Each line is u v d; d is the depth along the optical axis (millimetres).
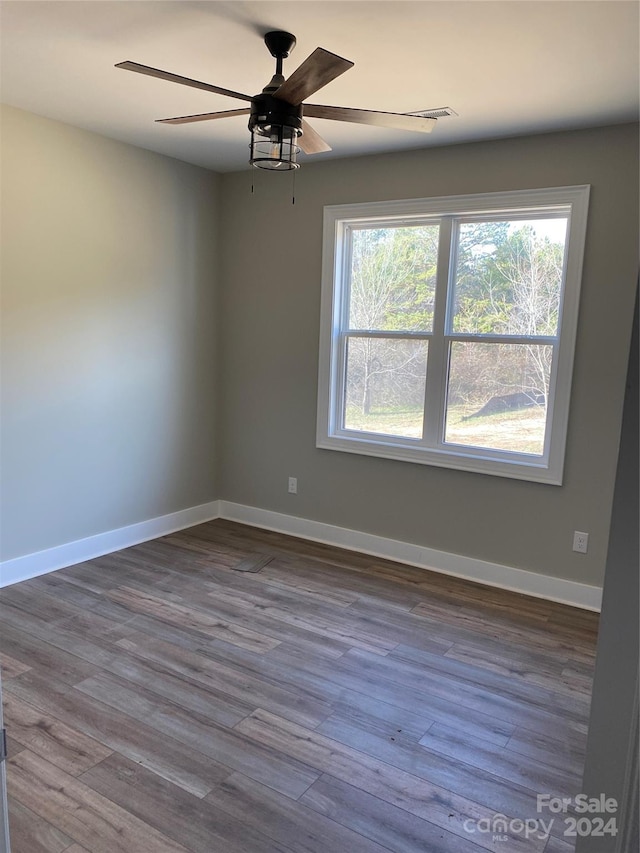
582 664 2953
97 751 2246
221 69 2762
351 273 4301
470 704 2611
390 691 2684
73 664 2803
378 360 4246
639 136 3215
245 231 4633
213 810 1994
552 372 3617
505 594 3734
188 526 4812
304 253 4371
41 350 3660
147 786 2086
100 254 3912
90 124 3615
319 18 2242
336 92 2906
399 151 3898
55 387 3762
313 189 4270
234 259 4715
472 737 2400
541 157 3475
